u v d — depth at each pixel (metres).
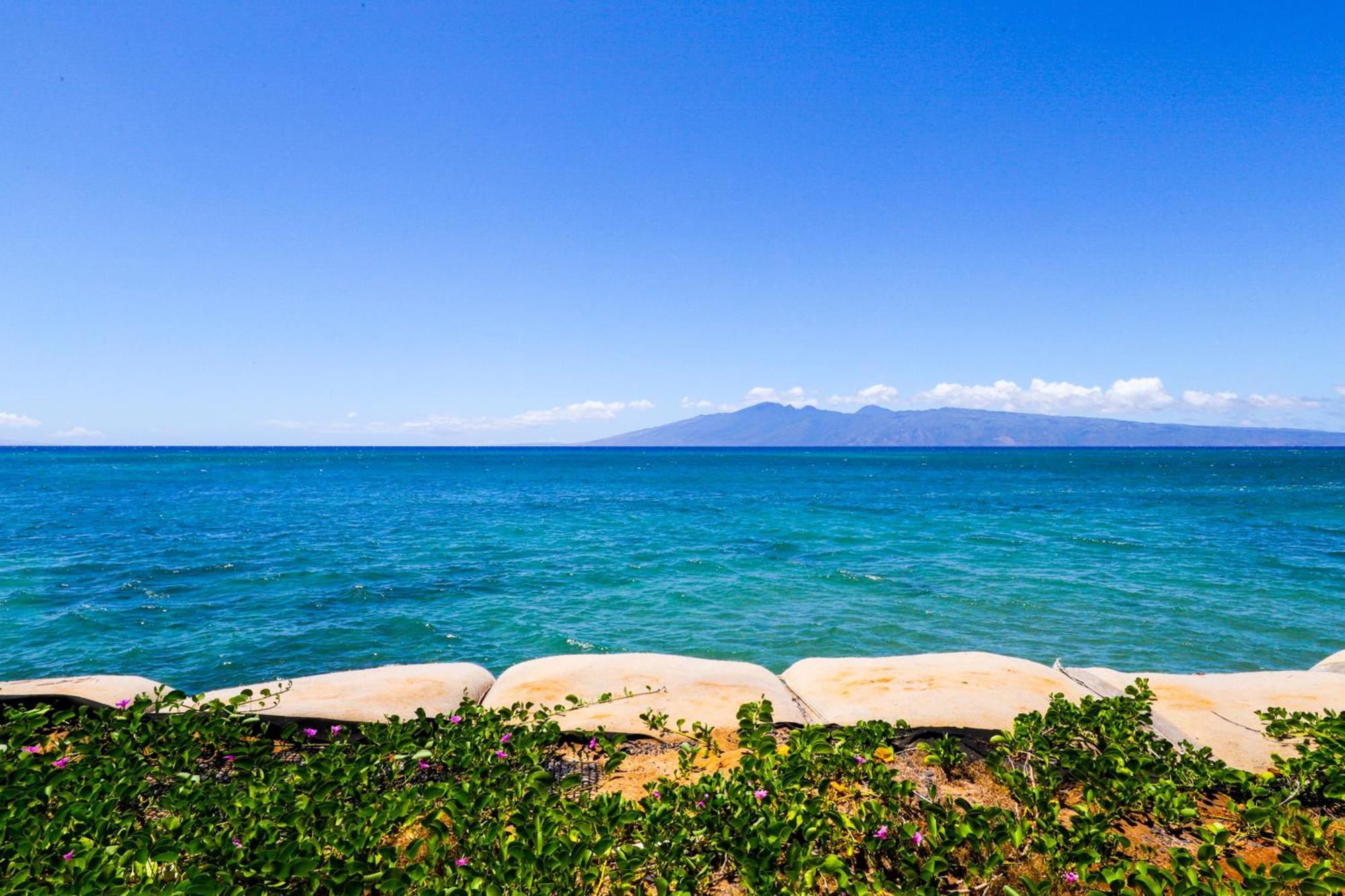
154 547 23.19
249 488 53.84
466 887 3.51
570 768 5.28
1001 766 4.95
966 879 3.89
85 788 4.36
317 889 3.60
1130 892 3.52
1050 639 12.78
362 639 13.01
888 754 5.29
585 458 191.50
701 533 27.83
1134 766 4.76
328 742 5.56
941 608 15.09
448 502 42.94
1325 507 38.31
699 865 3.80
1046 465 124.00
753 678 7.09
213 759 5.34
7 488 50.56
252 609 15.09
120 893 3.23
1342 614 14.39
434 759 5.07
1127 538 25.80
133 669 11.32
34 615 14.37
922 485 62.69
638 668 7.24
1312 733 5.27
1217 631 13.25
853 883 3.62
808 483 67.88
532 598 16.28
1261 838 4.32
